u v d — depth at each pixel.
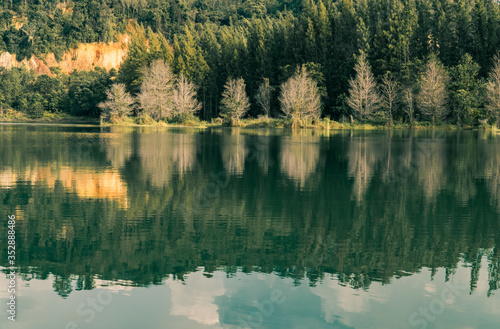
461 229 18.69
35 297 12.58
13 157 39.12
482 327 11.05
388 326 10.96
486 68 104.69
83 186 26.62
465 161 39.59
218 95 135.88
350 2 123.31
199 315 11.55
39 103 179.12
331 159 40.25
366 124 100.06
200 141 58.84
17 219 19.61
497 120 87.25
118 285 13.39
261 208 21.95
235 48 136.25
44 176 29.77
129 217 20.17
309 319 11.29
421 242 17.05
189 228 18.62
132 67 138.12
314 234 17.94
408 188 27.03
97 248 16.22
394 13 109.19
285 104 104.94
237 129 93.56
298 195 24.86
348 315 11.70
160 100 115.88
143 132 79.56
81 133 74.56
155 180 28.83
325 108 116.44
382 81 106.00
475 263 15.12
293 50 122.88
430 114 97.88
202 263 14.96
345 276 14.10
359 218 20.27
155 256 15.55
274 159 39.94
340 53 117.75
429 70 96.50
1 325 11.06
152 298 12.57
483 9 107.00
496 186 27.84
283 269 14.56
